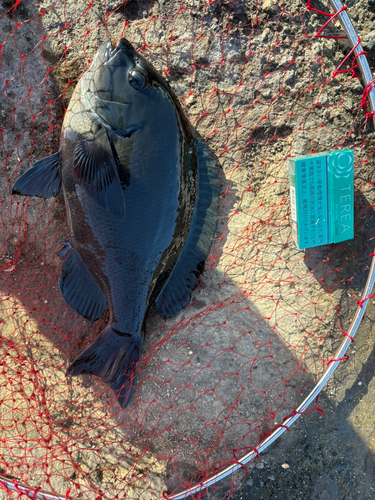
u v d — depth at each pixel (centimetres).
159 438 36
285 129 36
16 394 36
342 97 36
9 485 33
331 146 36
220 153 37
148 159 30
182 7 36
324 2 35
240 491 36
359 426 36
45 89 37
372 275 33
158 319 37
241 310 37
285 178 36
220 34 36
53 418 36
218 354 36
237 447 36
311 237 33
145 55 36
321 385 33
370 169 36
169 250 33
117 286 33
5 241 38
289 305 37
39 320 37
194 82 36
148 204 31
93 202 31
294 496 36
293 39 36
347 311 37
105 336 34
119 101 29
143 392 36
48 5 37
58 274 38
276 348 36
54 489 35
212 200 34
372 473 36
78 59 37
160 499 35
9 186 38
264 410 36
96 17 36
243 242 37
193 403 36
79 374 34
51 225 38
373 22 35
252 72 36
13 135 38
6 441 36
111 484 36
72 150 30
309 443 36
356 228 36
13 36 37
